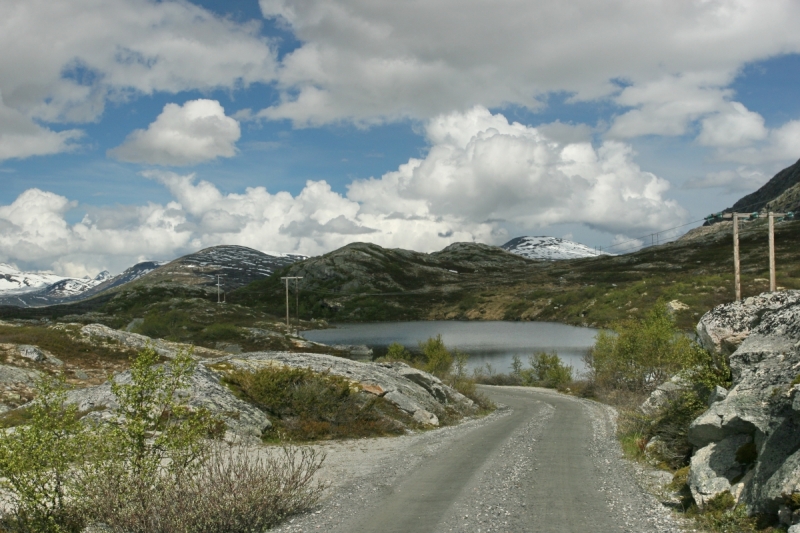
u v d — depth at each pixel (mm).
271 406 20094
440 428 23609
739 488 8211
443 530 8469
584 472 12797
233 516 8391
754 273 118875
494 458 14938
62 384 9258
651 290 119312
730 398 9195
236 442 16359
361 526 8797
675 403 13867
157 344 51500
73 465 9422
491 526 8594
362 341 102438
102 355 44594
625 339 37438
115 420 9227
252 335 77750
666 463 12766
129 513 7883
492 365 72938
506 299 174875
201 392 18656
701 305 89062
